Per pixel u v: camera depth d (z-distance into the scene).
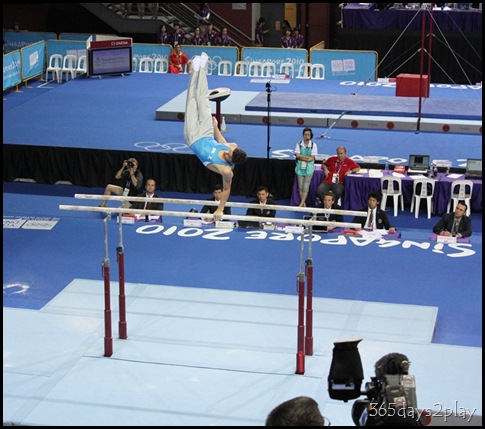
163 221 21.81
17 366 13.78
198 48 33.44
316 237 19.44
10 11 40.50
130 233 19.72
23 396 12.91
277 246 19.02
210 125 12.42
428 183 21.69
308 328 14.14
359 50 34.41
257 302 16.27
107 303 13.98
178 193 23.69
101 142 24.62
